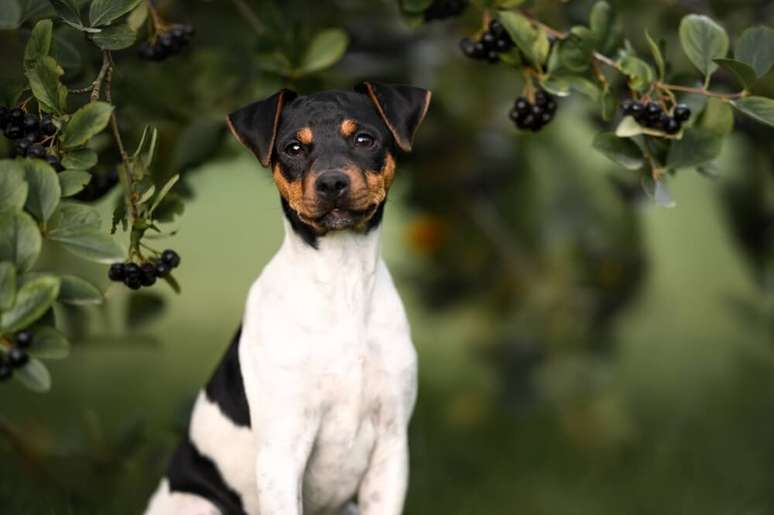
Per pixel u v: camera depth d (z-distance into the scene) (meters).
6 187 6.64
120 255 6.86
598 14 8.16
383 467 8.38
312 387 8.07
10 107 7.57
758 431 13.37
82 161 7.29
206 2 9.92
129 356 16.52
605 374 13.26
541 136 12.57
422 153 12.44
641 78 7.97
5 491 10.95
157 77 9.43
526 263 13.36
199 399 8.80
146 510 9.88
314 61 9.29
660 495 12.19
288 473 8.03
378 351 8.19
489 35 8.41
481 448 13.44
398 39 11.06
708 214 21.39
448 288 13.76
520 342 13.23
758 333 13.56
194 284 21.36
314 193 7.76
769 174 11.77
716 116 8.04
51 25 7.33
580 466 13.00
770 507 11.81
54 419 13.98
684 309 18.95
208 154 9.55
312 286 8.10
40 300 6.56
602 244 13.05
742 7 9.99
